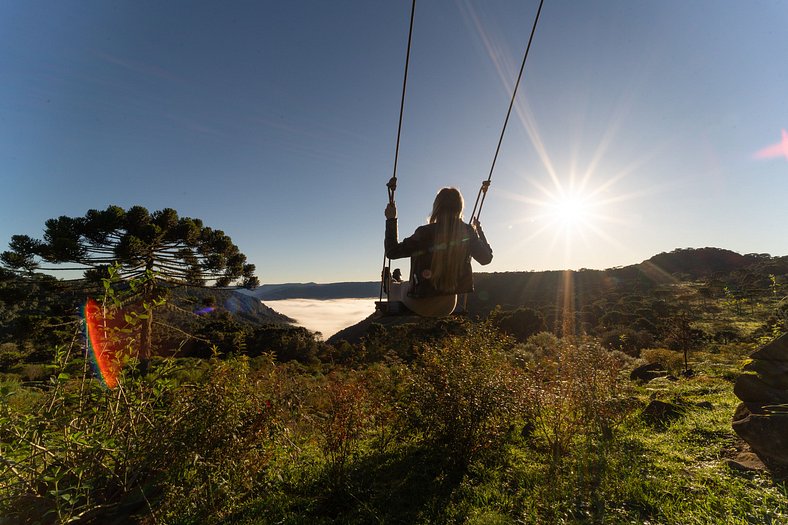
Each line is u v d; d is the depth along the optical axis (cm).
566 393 504
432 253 255
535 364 580
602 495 382
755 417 423
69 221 1556
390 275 301
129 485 303
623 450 475
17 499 268
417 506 401
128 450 304
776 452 394
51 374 319
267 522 380
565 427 509
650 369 1051
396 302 291
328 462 461
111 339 321
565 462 462
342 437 450
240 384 382
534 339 1358
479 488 426
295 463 487
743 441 463
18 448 278
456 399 489
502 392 491
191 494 318
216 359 407
